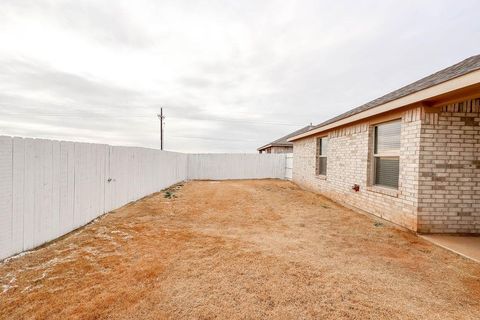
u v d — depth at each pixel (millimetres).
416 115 4867
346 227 5414
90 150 5398
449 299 2545
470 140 4789
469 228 4820
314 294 2586
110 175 6410
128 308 2266
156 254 3645
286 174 18062
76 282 2752
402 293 2646
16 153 3365
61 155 4379
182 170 16141
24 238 3547
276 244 4250
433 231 4824
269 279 2906
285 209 7352
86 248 3842
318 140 10773
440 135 4773
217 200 8734
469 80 3523
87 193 5297
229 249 3918
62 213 4422
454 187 4797
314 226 5508
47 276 2885
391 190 5676
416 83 7043
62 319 2090
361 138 7023
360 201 7055
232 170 18219
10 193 3281
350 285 2801
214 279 2881
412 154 4973
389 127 6074
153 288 2646
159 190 10875
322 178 9859
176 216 6277
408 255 3797
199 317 2160
